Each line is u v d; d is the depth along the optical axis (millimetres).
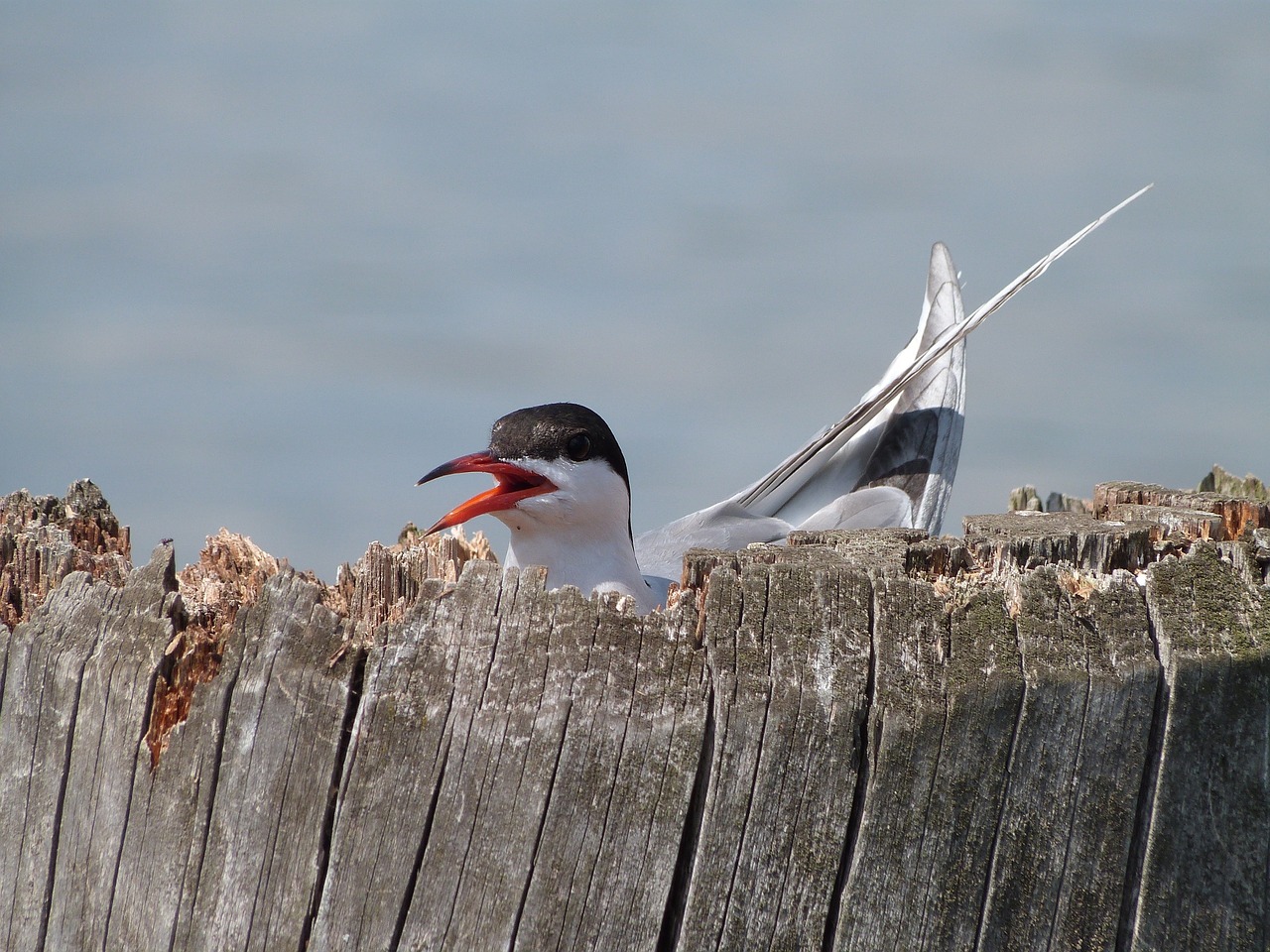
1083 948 5066
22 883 5375
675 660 4969
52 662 5422
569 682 4941
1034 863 4996
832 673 4930
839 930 4895
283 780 5031
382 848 4945
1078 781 5004
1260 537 5355
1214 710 5074
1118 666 5027
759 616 5035
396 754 4953
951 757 4902
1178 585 5203
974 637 5031
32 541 6152
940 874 4930
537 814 4895
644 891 4879
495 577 5102
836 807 4879
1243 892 5156
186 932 5070
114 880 5195
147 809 5152
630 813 4875
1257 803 5137
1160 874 5094
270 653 5109
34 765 5398
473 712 4945
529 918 4891
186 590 6414
